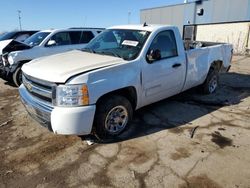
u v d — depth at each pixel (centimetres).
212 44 654
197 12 2136
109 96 358
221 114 484
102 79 332
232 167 309
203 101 562
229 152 343
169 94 475
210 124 436
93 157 330
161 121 444
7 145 363
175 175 293
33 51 709
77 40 827
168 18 2453
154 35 416
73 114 308
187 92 631
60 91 307
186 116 470
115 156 332
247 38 1775
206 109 510
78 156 333
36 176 293
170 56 450
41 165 314
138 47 401
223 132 405
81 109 312
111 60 370
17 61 672
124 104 372
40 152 343
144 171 301
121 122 383
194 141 373
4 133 402
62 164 316
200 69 537
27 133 401
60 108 309
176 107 518
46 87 323
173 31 460
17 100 576
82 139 378
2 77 733
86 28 871
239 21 1809
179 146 358
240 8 1781
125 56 393
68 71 323
